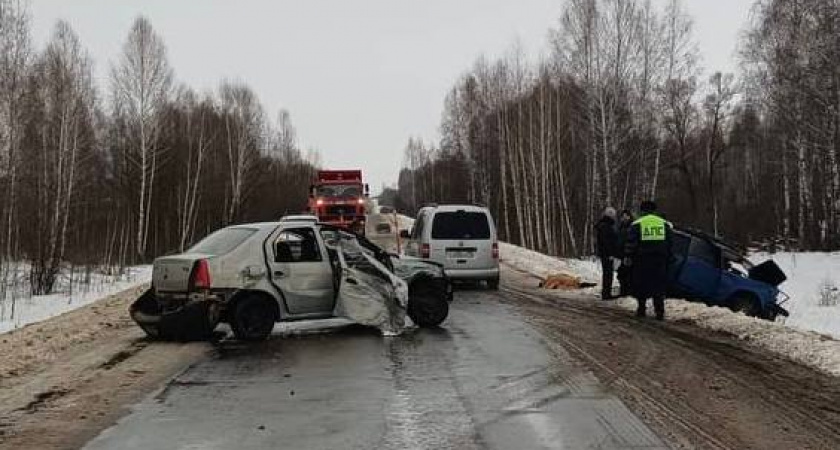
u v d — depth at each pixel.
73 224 32.50
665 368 9.42
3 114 26.78
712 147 59.12
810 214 42.84
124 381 8.75
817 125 38.16
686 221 62.78
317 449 6.16
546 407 7.47
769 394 8.03
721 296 16.28
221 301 11.34
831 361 9.51
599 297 18.09
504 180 57.66
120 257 31.25
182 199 55.38
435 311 13.05
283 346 11.09
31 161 31.20
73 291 22.88
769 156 55.53
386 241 34.16
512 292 19.48
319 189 36.41
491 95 63.22
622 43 40.94
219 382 8.67
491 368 9.42
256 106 74.81
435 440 6.38
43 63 34.91
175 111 55.59
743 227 58.91
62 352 10.79
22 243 27.12
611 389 8.26
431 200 94.75
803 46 37.91
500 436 6.49
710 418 7.07
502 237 65.56
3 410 7.47
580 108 44.53
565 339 11.70
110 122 50.25
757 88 42.91
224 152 66.94
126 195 46.00
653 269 14.02
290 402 7.72
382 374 9.09
